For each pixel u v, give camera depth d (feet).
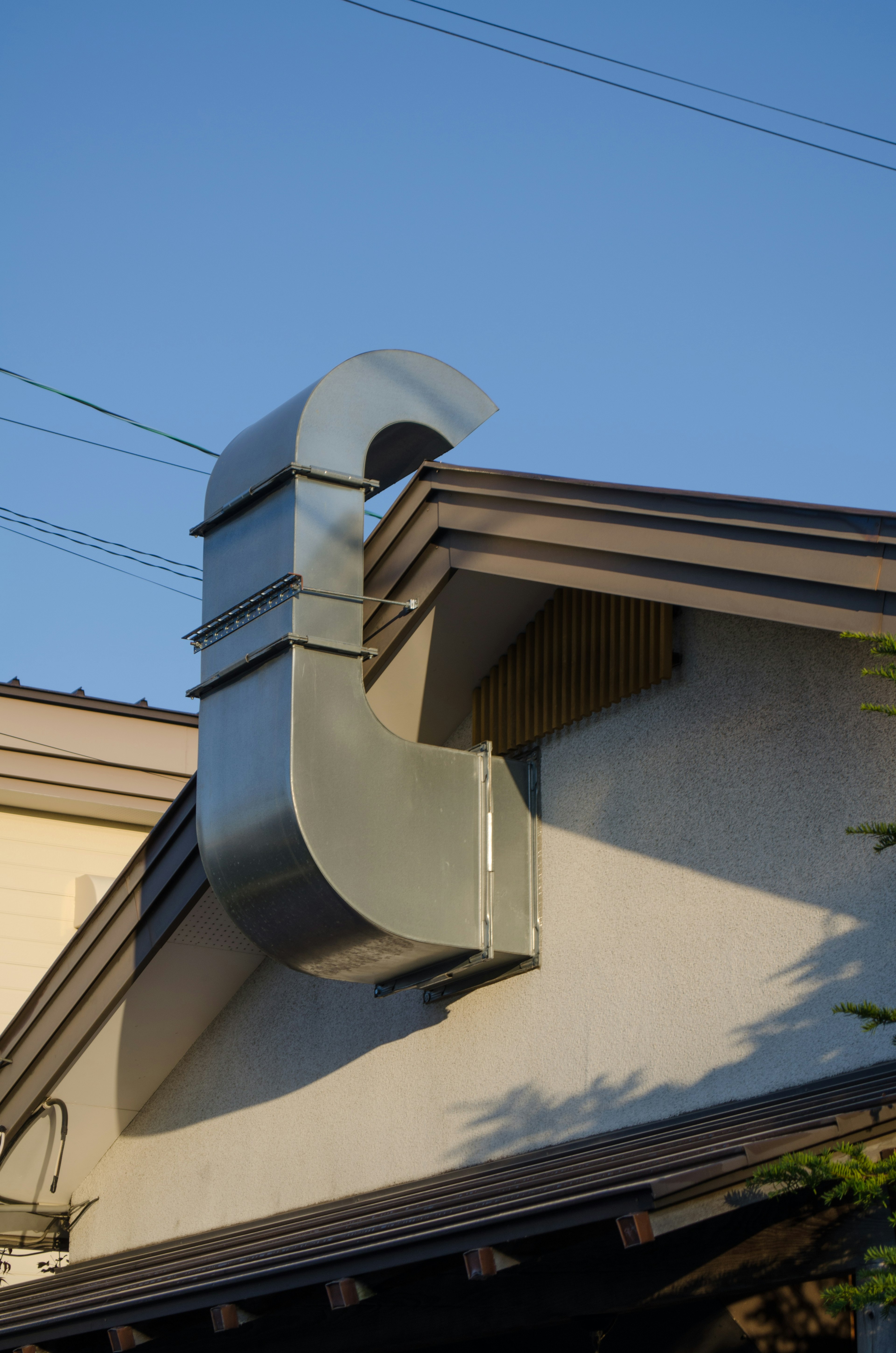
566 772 23.35
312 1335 19.54
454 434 23.18
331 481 22.02
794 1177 12.32
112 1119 31.86
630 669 22.21
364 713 21.68
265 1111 28.53
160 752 40.75
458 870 22.34
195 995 29.73
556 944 22.71
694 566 18.30
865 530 16.14
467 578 22.71
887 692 18.45
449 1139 23.86
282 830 20.68
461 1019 24.39
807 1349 15.34
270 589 21.53
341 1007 27.40
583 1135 21.25
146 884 27.76
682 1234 14.51
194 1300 16.94
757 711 20.30
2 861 39.55
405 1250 14.32
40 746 39.22
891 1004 17.31
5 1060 29.43
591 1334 17.93
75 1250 32.65
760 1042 18.90
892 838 14.49
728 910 19.95
